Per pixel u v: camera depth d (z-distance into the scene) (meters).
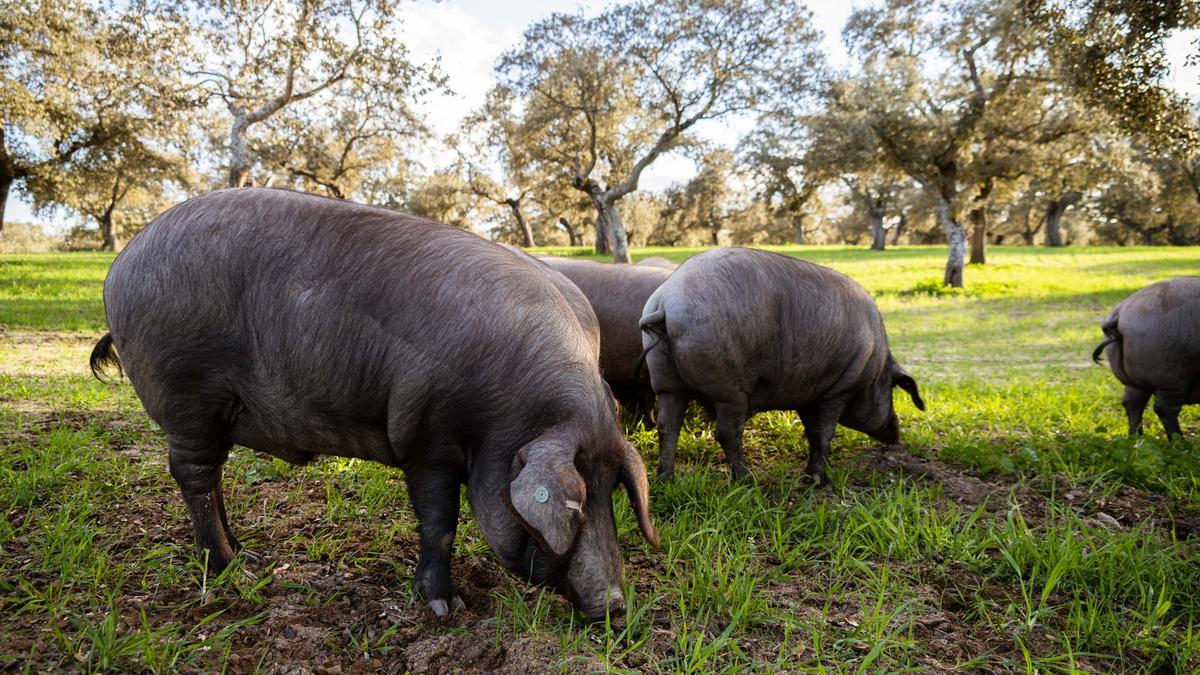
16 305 15.35
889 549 4.26
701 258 5.47
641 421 7.20
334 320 3.10
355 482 5.10
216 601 3.36
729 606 3.56
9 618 3.07
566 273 7.10
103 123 32.75
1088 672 3.15
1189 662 3.26
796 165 38.94
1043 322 18.47
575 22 30.38
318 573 3.78
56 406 6.65
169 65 23.34
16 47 24.02
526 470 2.77
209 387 3.33
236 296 3.20
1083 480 5.64
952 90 26.42
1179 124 14.66
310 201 3.39
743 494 5.05
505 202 57.97
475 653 3.10
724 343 5.09
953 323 18.73
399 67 24.58
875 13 29.56
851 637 3.37
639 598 3.64
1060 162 26.55
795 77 29.64
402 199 54.09
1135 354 6.77
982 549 4.34
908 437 7.02
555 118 32.66
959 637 3.47
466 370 3.08
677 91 30.36
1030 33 22.47
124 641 2.85
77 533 3.79
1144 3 13.67
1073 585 3.94
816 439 5.87
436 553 3.37
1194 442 6.82
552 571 3.04
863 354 5.70
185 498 3.55
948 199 27.03
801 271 5.57
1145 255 44.78
